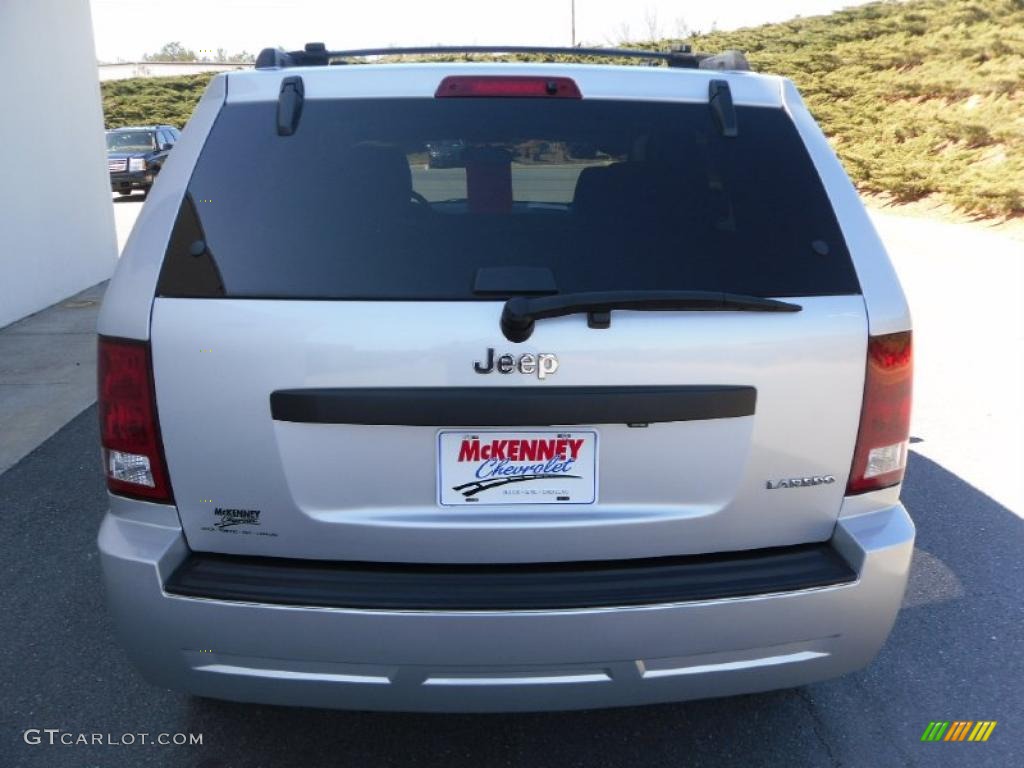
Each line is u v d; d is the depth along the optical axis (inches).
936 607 139.9
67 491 184.5
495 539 85.2
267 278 84.2
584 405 82.7
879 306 87.8
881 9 1141.1
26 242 346.6
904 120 825.5
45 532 166.1
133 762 105.7
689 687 87.4
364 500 84.7
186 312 83.2
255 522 85.7
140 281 85.2
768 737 110.3
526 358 81.8
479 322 82.4
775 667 88.0
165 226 87.3
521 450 83.9
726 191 91.7
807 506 89.0
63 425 224.2
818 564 88.4
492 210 93.0
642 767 105.0
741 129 95.4
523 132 95.0
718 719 113.8
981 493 182.9
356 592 83.0
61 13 382.9
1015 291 385.4
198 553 87.9
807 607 86.3
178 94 1676.9
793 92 100.3
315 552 86.1
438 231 87.1
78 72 399.5
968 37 907.4
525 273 84.9
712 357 83.9
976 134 731.4
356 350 81.7
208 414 83.6
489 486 84.6
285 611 82.3
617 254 87.1
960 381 258.5
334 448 83.3
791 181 92.7
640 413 83.3
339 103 94.9
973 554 157.2
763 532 88.8
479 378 82.2
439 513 84.8
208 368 82.9
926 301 364.8
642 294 82.2
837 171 94.4
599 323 82.3
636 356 83.0
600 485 85.2
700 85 99.1
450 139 94.3
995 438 213.9
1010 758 107.0
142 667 88.4
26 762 105.3
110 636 132.0
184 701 117.3
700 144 94.6
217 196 88.6
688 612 83.5
